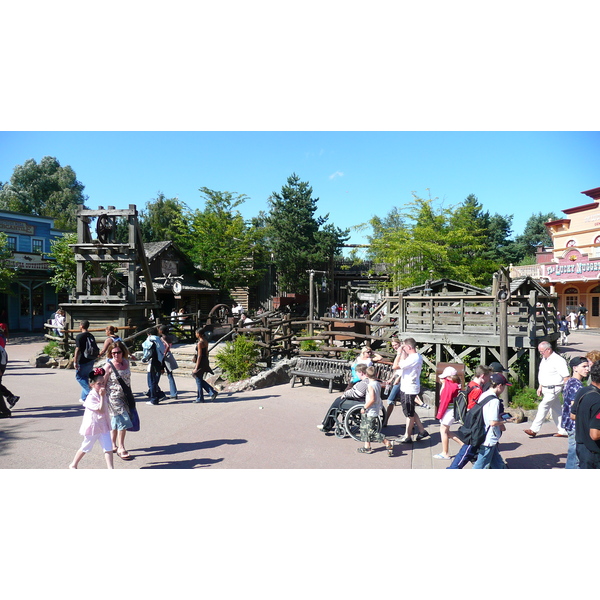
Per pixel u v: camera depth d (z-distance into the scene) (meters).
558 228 37.19
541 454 7.40
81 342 10.21
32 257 32.50
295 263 39.62
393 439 8.19
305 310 36.59
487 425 6.00
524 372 12.95
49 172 56.09
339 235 41.22
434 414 10.05
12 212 32.97
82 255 18.33
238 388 12.25
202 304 31.02
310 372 12.41
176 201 46.50
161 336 10.91
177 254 29.25
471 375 12.60
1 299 32.00
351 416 8.09
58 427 8.47
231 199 32.06
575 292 36.06
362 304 33.31
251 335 14.92
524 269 38.81
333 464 6.80
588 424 5.05
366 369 7.42
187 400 11.02
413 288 17.89
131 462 6.81
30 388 12.19
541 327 12.62
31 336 28.69
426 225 24.44
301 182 42.41
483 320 12.64
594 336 29.45
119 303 17.50
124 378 7.03
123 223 43.91
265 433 8.34
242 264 32.19
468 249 25.05
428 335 13.28
